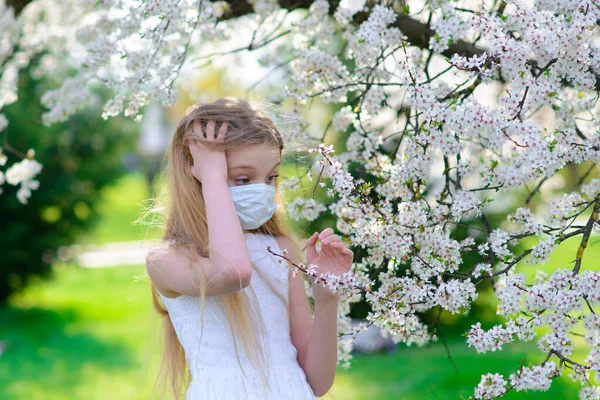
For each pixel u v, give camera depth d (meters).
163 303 1.73
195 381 1.57
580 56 1.66
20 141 7.36
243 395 1.53
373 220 1.76
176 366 1.77
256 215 1.62
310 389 1.63
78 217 8.13
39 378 5.36
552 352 1.49
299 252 2.08
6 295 8.30
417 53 2.20
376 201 2.09
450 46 2.16
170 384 1.83
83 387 5.09
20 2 3.55
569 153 1.65
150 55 2.33
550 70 1.71
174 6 2.20
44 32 3.84
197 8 2.40
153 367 5.52
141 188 16.88
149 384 5.08
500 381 1.47
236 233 1.50
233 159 1.61
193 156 1.63
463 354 5.39
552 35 1.61
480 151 2.21
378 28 2.02
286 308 1.72
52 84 7.21
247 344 1.58
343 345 2.12
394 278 1.78
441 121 1.63
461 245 1.73
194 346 1.60
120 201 17.19
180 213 1.68
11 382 5.28
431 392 4.45
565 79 1.91
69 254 8.32
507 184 1.68
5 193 7.61
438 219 1.74
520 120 1.61
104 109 2.33
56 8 3.73
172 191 1.71
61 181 7.85
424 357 5.41
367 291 1.66
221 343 1.58
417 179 1.81
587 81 1.68
